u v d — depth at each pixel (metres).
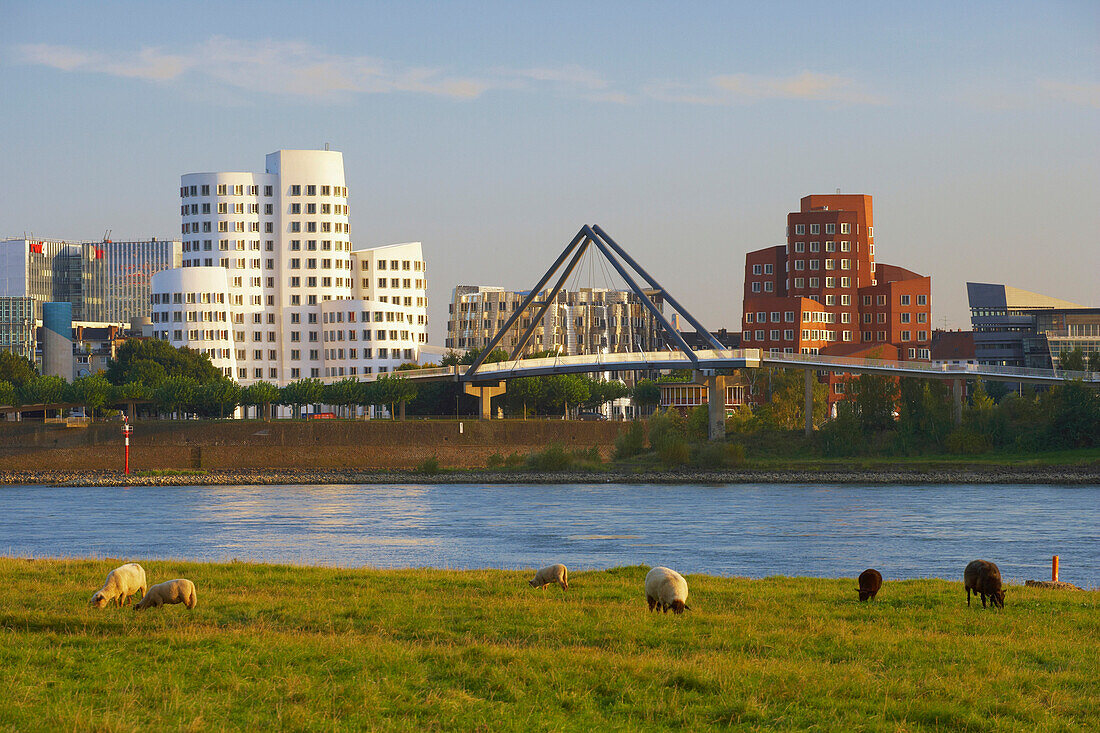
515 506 148.12
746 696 30.42
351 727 27.52
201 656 33.84
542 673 32.25
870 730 28.09
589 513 136.75
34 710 28.02
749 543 102.56
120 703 28.81
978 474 195.12
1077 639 40.50
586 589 52.62
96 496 168.75
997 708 30.08
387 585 52.91
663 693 30.66
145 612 42.94
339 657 33.97
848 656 36.12
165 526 121.69
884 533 111.31
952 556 91.50
